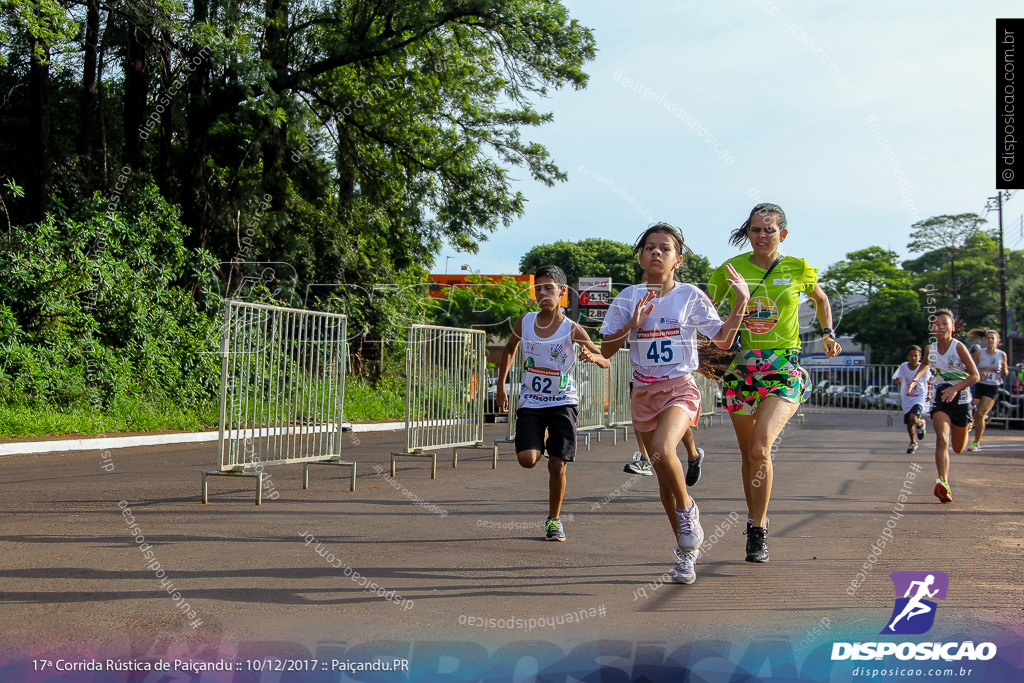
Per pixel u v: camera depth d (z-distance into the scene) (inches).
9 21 583.2
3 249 566.6
